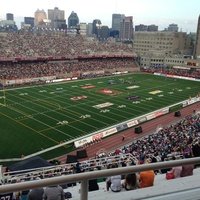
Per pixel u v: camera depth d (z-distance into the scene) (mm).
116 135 52719
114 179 8922
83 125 55438
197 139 35031
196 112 67750
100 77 107500
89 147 46875
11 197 10867
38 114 60562
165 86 97000
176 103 76375
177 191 6215
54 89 84375
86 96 77938
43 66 104188
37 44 114250
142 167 5012
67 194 8953
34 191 7590
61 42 123438
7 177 15266
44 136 49188
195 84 102938
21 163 18922
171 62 145250
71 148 45438
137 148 36625
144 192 6102
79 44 128000
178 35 180625
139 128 54469
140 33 184000
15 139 47250
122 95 81125
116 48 136625
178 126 49719
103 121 58531
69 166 18109
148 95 83188
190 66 139875
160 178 10500
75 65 113500
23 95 75812
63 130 52281
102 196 5996
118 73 118500
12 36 114000
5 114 59531
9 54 100750
